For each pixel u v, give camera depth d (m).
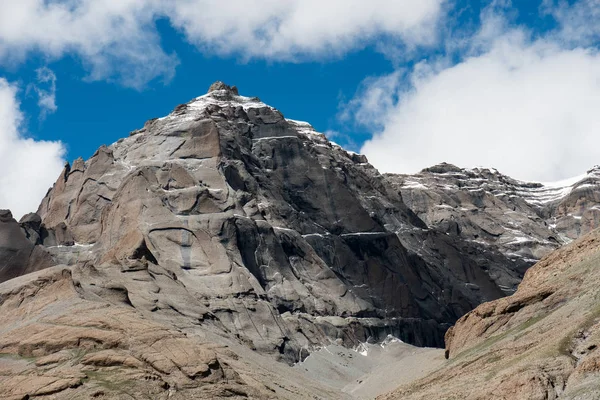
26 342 148.12
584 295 128.88
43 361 141.88
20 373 140.38
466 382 122.31
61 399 129.88
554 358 110.44
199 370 136.88
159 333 145.38
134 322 150.00
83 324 150.88
